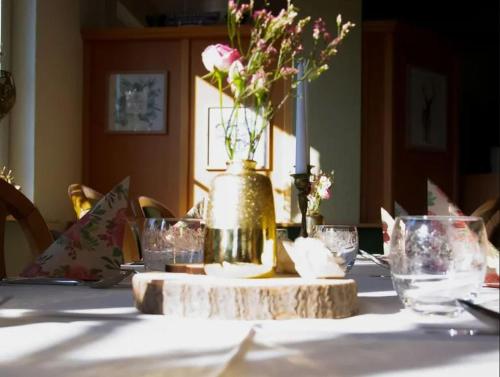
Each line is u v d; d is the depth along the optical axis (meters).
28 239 1.68
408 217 0.88
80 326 0.81
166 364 0.62
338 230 1.56
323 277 0.95
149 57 5.48
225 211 0.95
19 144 4.61
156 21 5.64
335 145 5.45
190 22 5.59
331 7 5.36
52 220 4.80
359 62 5.42
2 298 1.05
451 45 6.12
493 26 9.39
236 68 0.94
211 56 0.95
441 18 9.45
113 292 1.14
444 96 6.09
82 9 5.44
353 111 5.44
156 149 5.46
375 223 5.55
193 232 1.26
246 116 0.99
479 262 0.85
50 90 4.83
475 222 0.86
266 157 5.21
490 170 8.14
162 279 0.91
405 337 0.73
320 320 0.83
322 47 5.22
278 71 0.96
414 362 0.63
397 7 9.26
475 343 0.71
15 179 4.59
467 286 0.85
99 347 0.70
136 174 5.47
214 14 5.57
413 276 0.86
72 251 1.37
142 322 0.83
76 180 5.37
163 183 5.44
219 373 0.58
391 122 5.59
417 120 5.89
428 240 0.85
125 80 5.48
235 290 0.84
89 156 5.49
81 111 5.46
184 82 5.41
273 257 0.97
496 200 2.66
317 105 5.44
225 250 0.95
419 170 5.92
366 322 0.82
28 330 0.79
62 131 5.06
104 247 1.37
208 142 5.39
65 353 0.67
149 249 1.25
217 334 0.75
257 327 0.79
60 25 5.00
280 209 5.21
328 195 2.38
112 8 6.14
